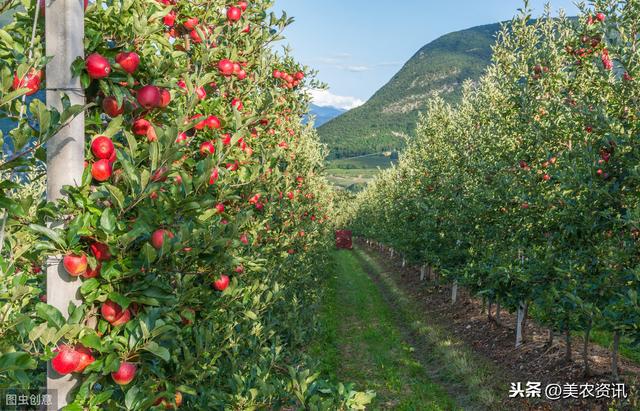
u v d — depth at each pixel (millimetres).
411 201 20234
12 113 2211
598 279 6102
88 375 2311
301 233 11398
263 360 4297
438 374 10961
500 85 11258
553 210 7266
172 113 2896
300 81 7727
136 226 2246
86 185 2215
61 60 2166
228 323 4387
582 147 6898
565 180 6672
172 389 2643
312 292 14883
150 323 2371
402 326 16141
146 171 2186
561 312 7133
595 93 7742
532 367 9594
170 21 3596
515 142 10633
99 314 2354
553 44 9281
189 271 2832
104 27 2561
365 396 3131
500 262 9320
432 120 19203
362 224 52531
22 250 2340
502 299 9227
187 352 3064
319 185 18281
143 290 2354
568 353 8984
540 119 9273
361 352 13102
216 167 3033
